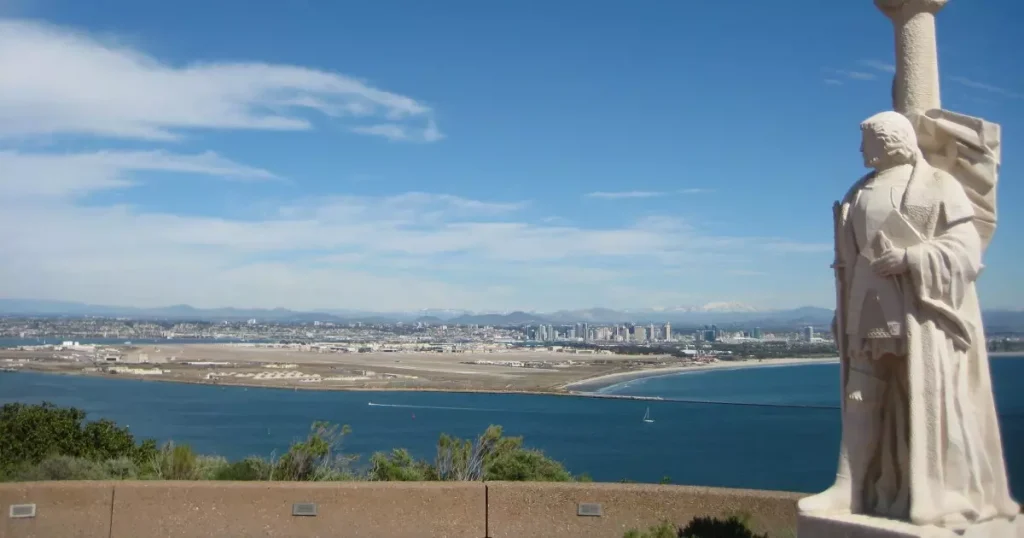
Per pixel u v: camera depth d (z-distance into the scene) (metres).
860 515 8.53
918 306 8.36
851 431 8.80
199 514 12.73
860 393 8.73
